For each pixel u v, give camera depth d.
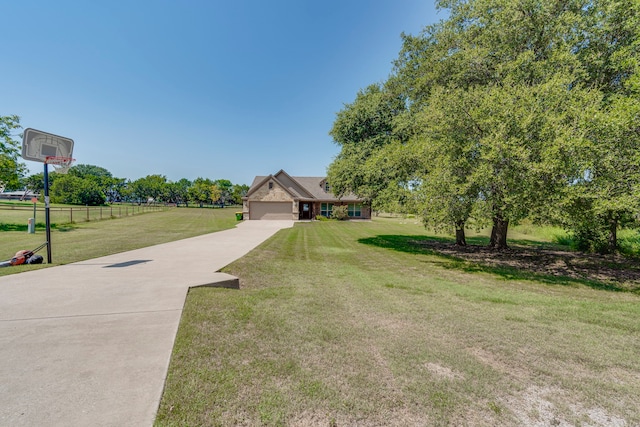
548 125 7.20
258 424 2.11
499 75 10.26
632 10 8.27
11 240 11.74
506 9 9.98
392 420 2.24
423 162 10.12
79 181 57.88
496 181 7.79
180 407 2.22
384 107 16.55
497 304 5.50
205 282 5.59
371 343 3.57
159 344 3.17
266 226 23.33
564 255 12.54
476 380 2.85
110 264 7.29
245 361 2.95
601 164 7.09
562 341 3.84
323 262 9.62
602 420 2.36
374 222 31.20
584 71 8.77
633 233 15.39
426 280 7.56
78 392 2.32
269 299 5.10
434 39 14.63
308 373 2.80
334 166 17.58
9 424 1.95
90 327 3.54
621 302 6.02
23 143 6.89
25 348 2.99
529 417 2.36
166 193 84.25
